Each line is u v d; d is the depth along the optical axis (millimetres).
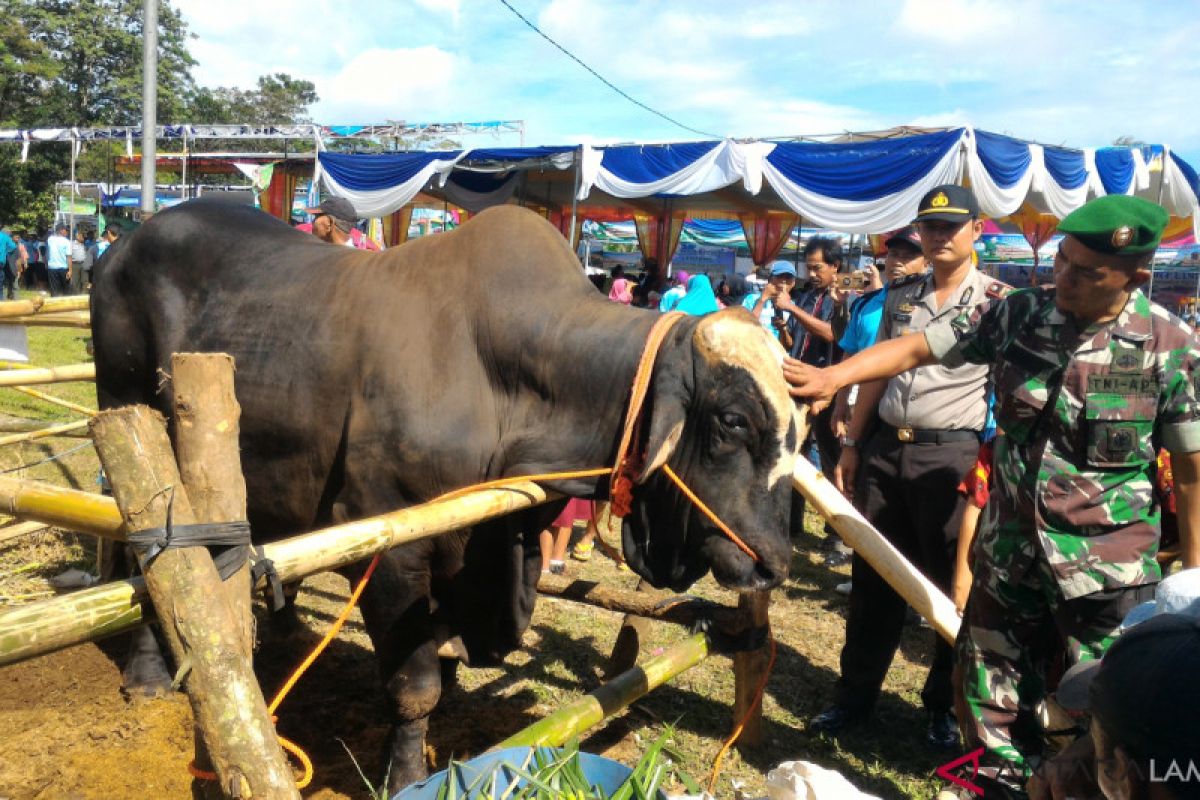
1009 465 2754
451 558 2939
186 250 3623
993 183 8898
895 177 8891
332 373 3055
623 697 3033
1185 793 1276
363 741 3670
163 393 3561
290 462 3186
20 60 35062
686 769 3598
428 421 2865
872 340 5223
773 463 2721
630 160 10375
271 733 1800
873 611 3914
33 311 4746
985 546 2836
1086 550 2590
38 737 3473
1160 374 2506
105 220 23188
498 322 2936
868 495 4020
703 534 2799
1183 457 2533
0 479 2387
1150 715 1276
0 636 1586
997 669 2842
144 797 3131
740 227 20281
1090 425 2555
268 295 3346
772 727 4008
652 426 2691
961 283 3848
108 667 4184
